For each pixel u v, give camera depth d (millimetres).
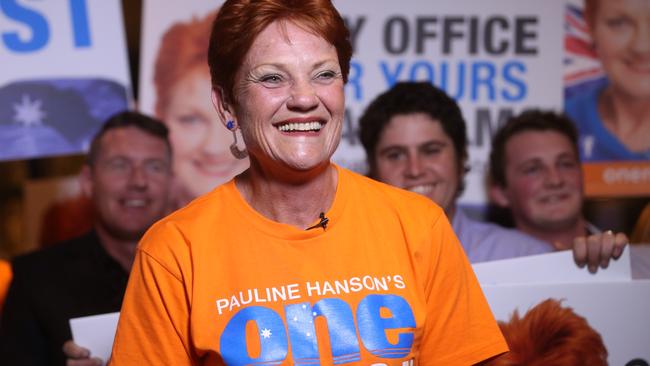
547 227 2680
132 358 1266
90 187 2672
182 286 1248
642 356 1731
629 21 2650
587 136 2695
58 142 2629
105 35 2631
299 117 1223
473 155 2689
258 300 1229
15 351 2426
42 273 2529
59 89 2623
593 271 1802
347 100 2666
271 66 1215
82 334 1787
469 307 1341
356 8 2646
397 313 1240
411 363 1257
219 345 1211
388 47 2662
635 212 2713
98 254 2604
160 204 2670
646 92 2670
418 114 2449
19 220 3223
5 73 2594
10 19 2586
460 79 2680
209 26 2646
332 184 1322
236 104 1276
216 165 2680
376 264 1265
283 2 1226
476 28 2666
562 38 2676
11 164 3172
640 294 1726
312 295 1232
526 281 1807
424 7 2654
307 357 1206
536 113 2686
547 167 2666
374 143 2492
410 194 1369
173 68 2654
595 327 1729
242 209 1294
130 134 2643
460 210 2674
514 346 1727
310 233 1266
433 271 1302
